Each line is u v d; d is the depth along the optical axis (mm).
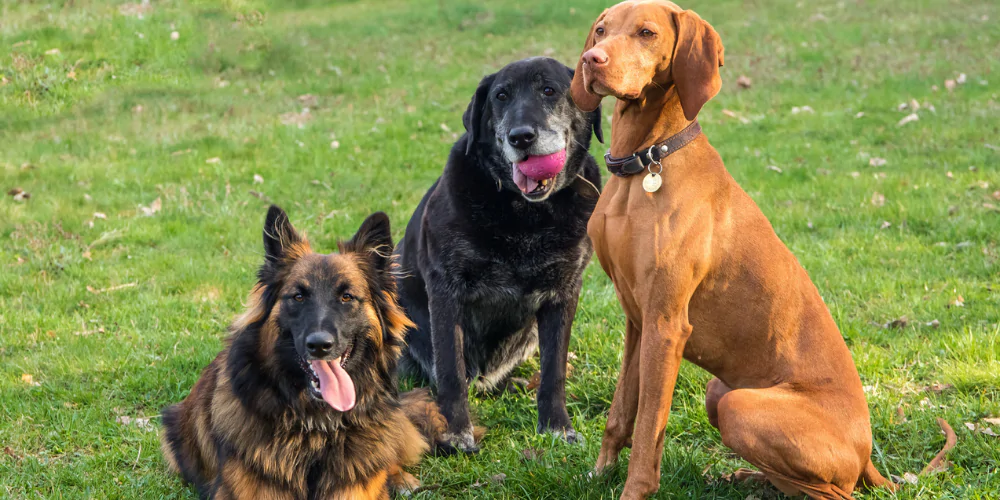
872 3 19359
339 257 3916
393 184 9656
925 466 3963
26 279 6832
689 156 3537
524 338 5254
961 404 4461
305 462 3826
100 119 12070
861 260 6930
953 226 7484
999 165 9258
